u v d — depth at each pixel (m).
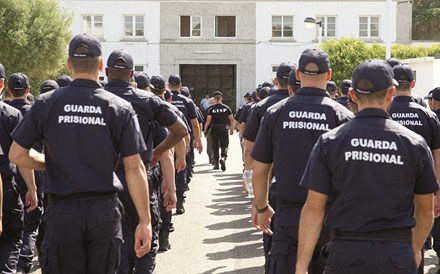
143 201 4.54
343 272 3.88
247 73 42.91
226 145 18.77
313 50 5.28
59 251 4.47
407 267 3.84
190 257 8.59
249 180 6.32
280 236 5.05
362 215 3.86
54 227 4.45
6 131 6.29
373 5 42.34
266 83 14.18
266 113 5.24
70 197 4.44
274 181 5.18
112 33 42.28
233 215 11.76
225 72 44.09
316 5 42.50
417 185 3.99
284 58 42.84
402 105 6.30
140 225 4.52
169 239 9.70
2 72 6.51
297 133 5.08
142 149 4.58
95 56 4.57
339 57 35.28
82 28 42.19
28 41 30.61
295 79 6.05
